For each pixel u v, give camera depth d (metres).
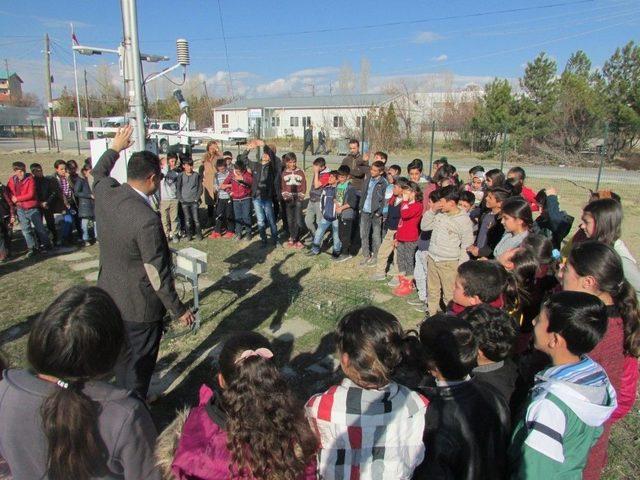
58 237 8.62
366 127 26.17
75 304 1.33
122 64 5.80
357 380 1.71
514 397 2.06
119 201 2.95
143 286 3.02
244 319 5.18
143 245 2.88
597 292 2.06
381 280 6.51
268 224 9.04
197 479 1.41
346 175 7.34
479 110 27.30
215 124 45.16
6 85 85.69
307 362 4.27
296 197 8.06
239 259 7.48
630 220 10.95
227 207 8.85
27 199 7.41
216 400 1.55
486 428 1.76
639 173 19.44
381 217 6.96
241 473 1.37
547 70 28.28
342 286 6.22
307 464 1.46
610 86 26.03
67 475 1.30
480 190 6.97
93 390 1.37
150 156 3.03
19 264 7.18
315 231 8.08
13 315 5.31
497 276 2.64
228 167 9.25
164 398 3.74
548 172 19.80
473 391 1.82
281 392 1.44
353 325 1.71
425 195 6.82
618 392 2.02
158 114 48.16
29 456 1.36
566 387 1.66
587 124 23.50
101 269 3.07
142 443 1.41
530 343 2.75
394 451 1.66
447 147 28.12
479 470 1.72
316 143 34.25
